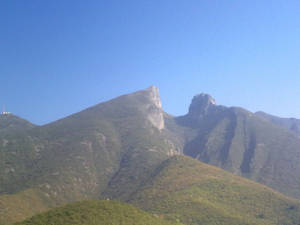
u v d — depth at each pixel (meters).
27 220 87.12
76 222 83.81
